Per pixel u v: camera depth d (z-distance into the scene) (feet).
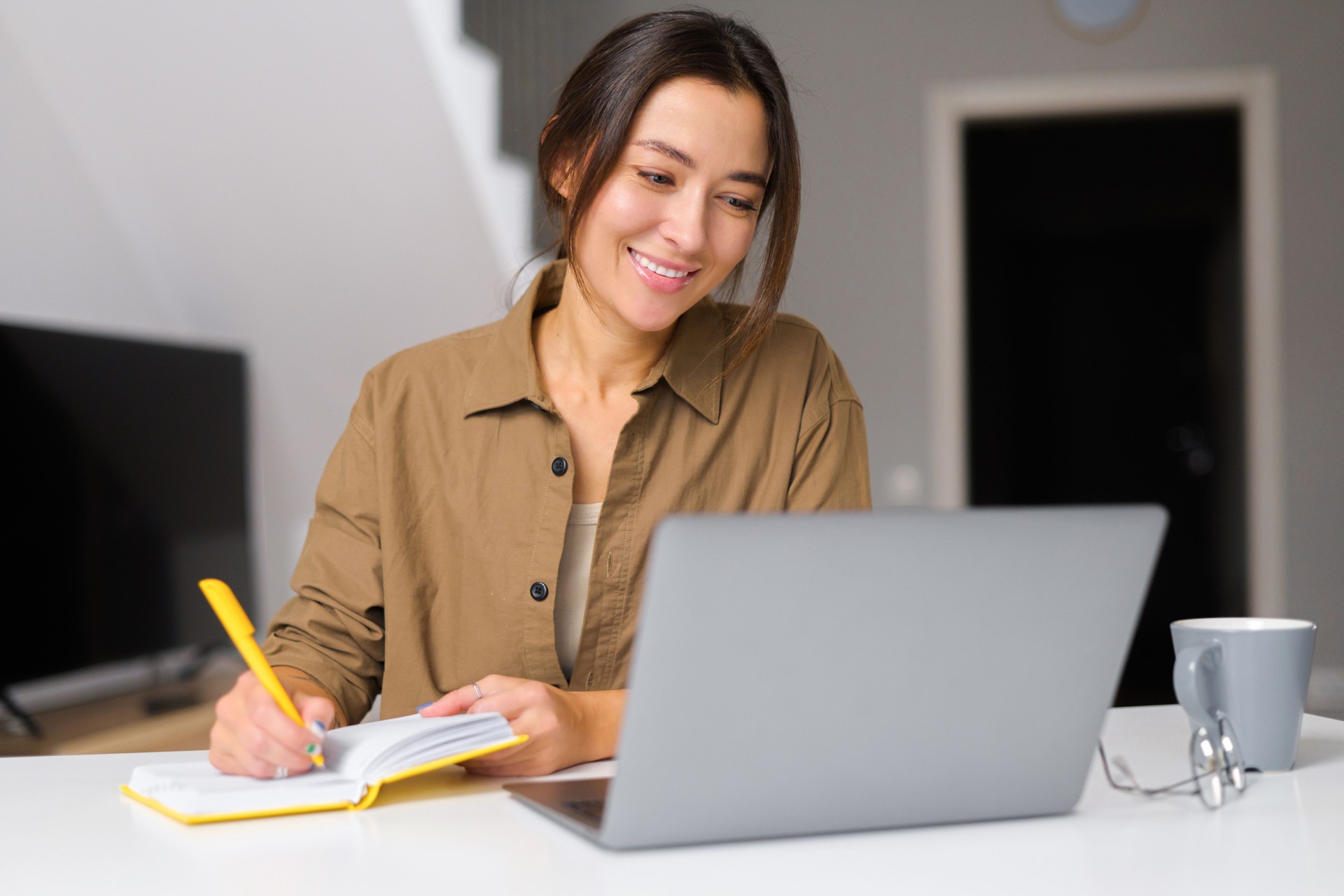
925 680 2.20
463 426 3.79
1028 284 23.34
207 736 9.96
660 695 2.05
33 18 9.89
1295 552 14.29
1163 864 2.07
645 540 3.74
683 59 3.26
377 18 11.19
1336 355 14.21
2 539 9.25
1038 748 2.31
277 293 11.63
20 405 9.43
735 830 2.18
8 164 9.65
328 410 11.57
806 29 14.74
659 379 3.76
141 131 10.80
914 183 14.61
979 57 14.56
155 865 2.10
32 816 2.47
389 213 11.41
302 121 11.46
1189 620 2.87
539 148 3.68
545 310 4.09
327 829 2.33
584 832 2.24
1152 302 23.13
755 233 3.83
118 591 10.22
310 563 3.71
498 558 3.70
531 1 13.04
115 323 10.63
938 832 2.28
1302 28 14.23
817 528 2.05
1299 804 2.48
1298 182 14.26
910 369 14.57
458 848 2.18
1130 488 23.08
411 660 3.66
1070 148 20.47
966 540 2.15
